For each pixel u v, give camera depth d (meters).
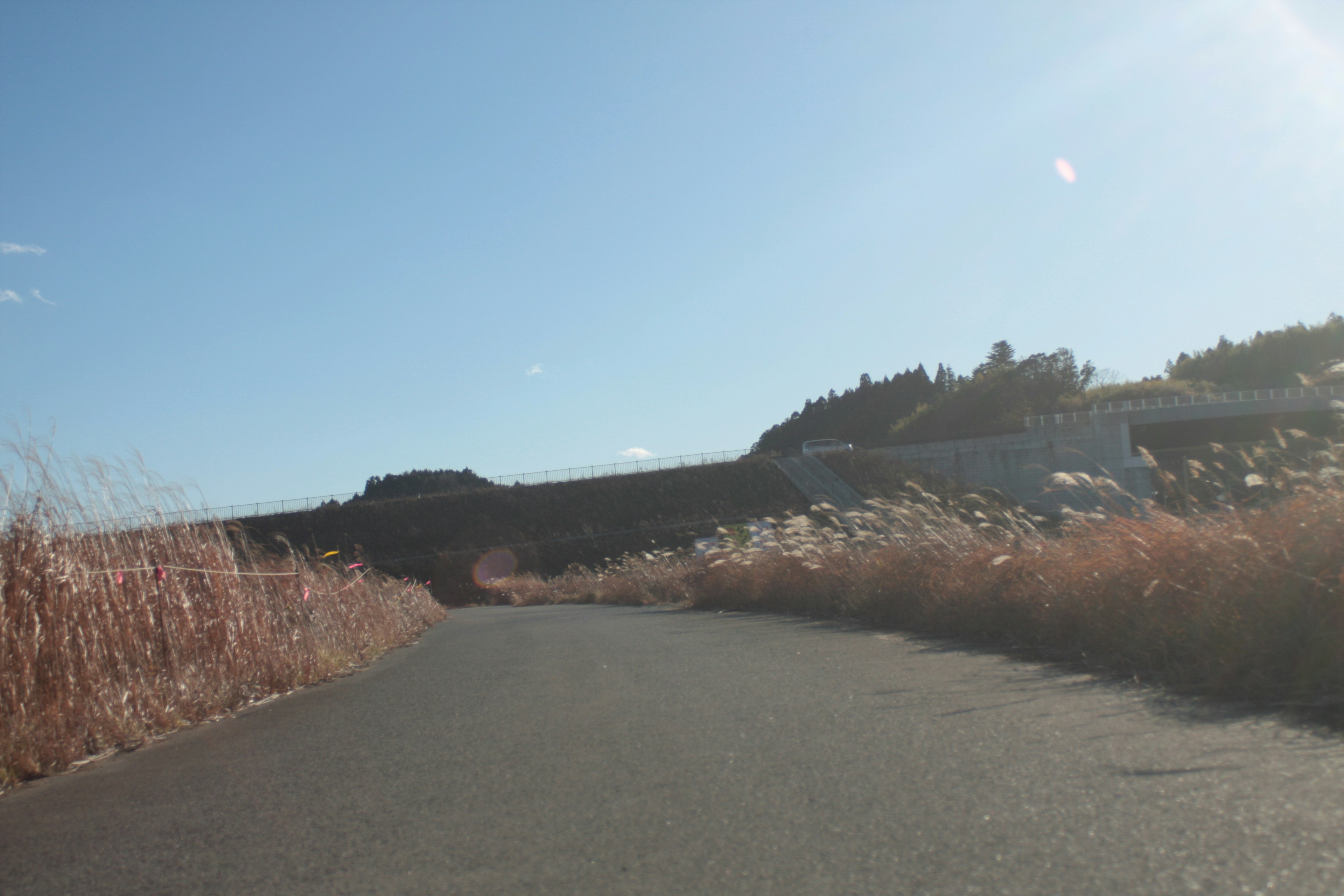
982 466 59.31
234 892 2.94
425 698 7.16
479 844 3.25
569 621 16.52
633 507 63.66
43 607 6.09
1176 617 6.14
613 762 4.35
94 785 4.84
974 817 3.13
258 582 10.44
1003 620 8.38
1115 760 3.72
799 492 62.06
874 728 4.68
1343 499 5.79
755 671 7.14
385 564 58.84
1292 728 4.08
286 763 5.00
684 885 2.72
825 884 2.65
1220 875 2.49
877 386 139.62
